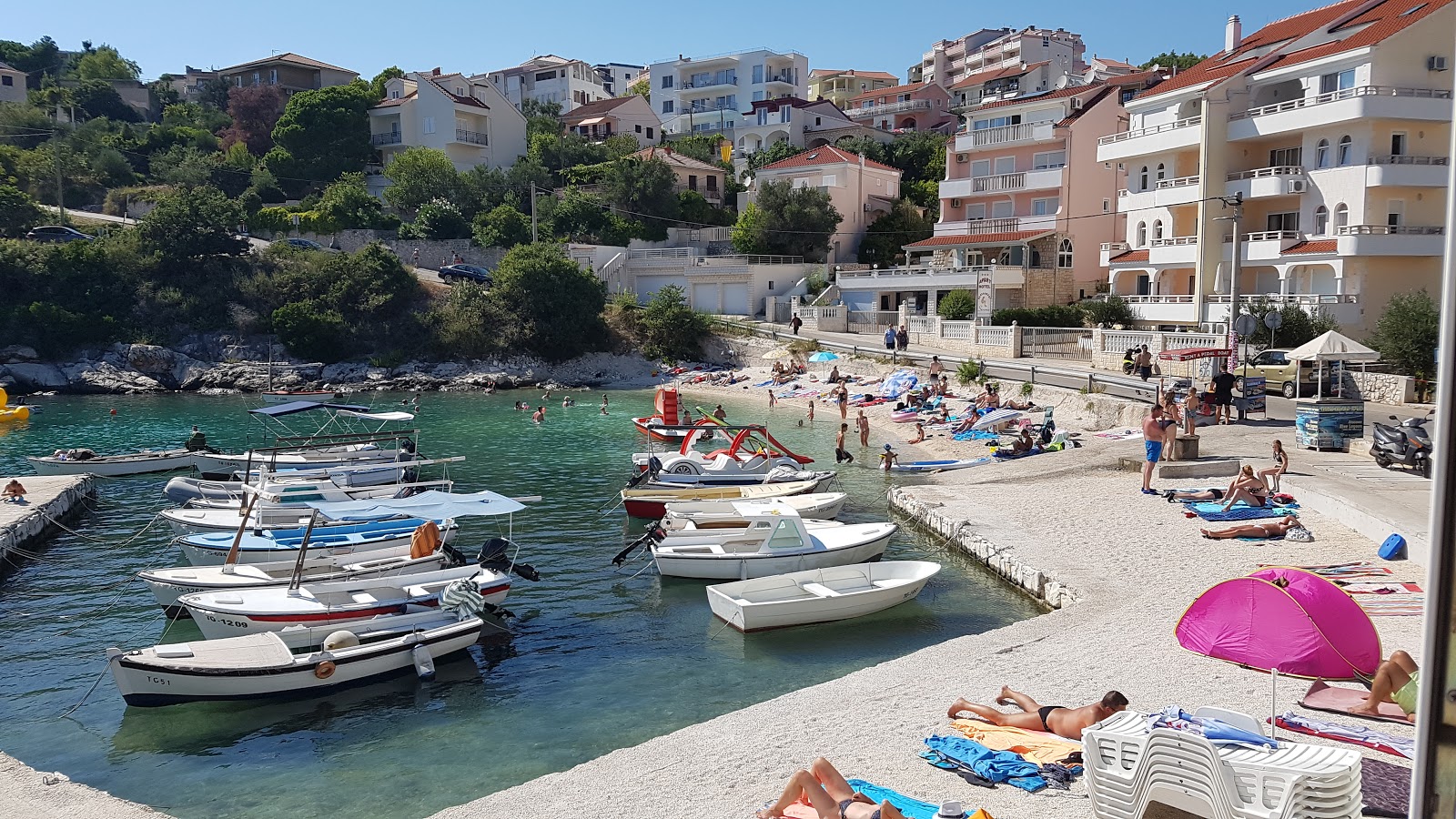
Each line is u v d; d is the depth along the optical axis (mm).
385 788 12508
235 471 32906
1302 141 46469
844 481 31719
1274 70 47906
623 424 46812
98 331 64750
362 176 90875
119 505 30000
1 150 84875
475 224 80875
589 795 10367
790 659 16766
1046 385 41781
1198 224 49750
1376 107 42500
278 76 112500
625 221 83188
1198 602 13492
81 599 20922
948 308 60062
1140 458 28719
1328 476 24156
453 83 101438
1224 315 46156
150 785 12773
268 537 22672
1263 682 12477
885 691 13188
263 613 17047
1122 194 59406
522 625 18781
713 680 15898
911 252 76188
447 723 14539
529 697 15398
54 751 13867
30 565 23438
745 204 89250
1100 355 47344
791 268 74562
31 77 130375
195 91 130875
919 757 10922
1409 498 21266
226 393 61281
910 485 29812
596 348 69500
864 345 59188
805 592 19297
